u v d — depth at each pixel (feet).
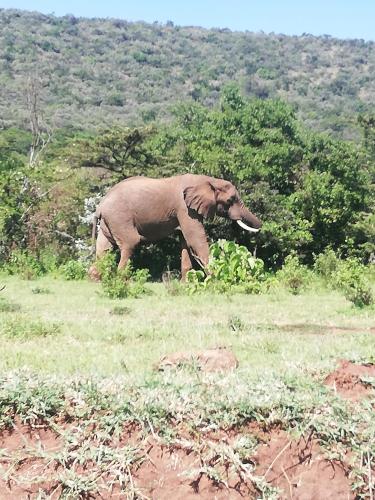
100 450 17.61
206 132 93.15
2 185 81.00
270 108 94.38
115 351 29.81
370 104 269.64
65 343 32.17
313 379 21.11
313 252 84.23
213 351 25.76
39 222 83.92
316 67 372.17
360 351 28.09
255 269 58.95
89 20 405.59
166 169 82.23
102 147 82.99
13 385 18.88
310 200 81.82
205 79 302.86
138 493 17.16
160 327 36.70
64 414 18.40
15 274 71.77
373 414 18.99
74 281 66.08
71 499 17.04
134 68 313.73
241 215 68.13
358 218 82.43
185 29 446.19
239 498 17.39
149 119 202.80
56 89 244.22
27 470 17.56
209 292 53.93
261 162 83.05
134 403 18.40
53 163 92.89
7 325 35.24
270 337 33.50
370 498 17.81
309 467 18.10
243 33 447.42
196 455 17.71
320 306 46.98
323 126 194.29
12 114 177.99
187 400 18.63
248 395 18.99
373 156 101.76
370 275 61.52
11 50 295.89
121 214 68.03
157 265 76.28
